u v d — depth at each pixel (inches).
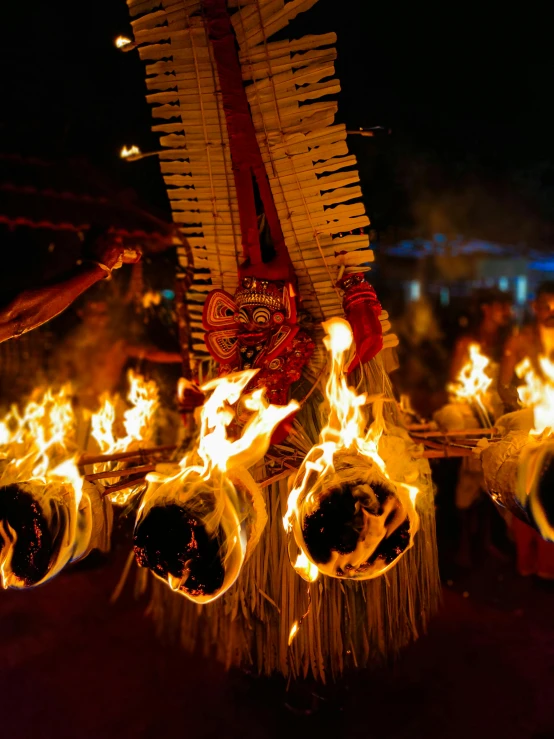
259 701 102.0
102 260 83.4
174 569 70.3
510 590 161.8
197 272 103.9
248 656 89.9
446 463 217.8
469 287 418.3
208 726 107.3
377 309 86.0
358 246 86.9
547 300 150.3
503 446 81.1
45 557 73.9
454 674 123.2
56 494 75.7
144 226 201.9
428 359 299.7
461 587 164.2
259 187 86.5
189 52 85.0
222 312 89.7
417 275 415.5
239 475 75.9
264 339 85.9
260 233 91.1
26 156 207.5
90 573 176.1
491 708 112.3
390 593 86.0
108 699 117.8
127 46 85.6
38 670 128.3
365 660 87.4
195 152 89.0
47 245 235.6
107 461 100.8
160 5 84.5
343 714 99.8
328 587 84.5
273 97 83.8
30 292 79.0
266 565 85.4
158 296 209.0
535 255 344.5
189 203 91.4
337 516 69.4
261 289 85.4
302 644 85.0
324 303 89.4
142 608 155.1
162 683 122.5
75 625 146.9
